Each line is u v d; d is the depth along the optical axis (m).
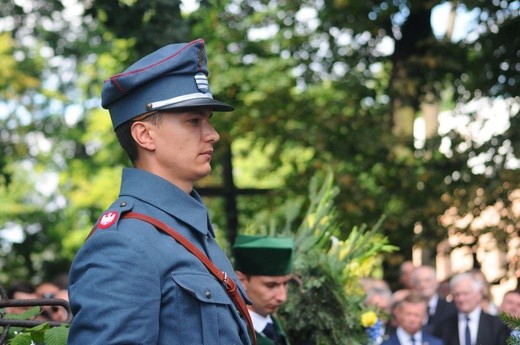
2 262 20.64
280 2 18.94
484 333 11.02
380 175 17.58
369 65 18.84
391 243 17.20
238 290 3.45
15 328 4.00
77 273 3.25
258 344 5.98
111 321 3.12
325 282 6.49
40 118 24.69
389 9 17.64
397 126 18.28
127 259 3.19
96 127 23.80
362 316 6.51
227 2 19.48
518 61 17.84
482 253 17.11
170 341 3.21
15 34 15.12
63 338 3.62
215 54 19.89
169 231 3.31
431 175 17.14
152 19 10.22
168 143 3.37
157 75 3.36
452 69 18.06
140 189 3.37
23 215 25.42
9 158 21.66
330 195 6.98
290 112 18.47
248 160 24.59
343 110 19.06
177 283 3.23
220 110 3.44
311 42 18.97
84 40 20.02
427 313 11.38
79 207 24.81
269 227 7.42
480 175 17.02
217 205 20.22
